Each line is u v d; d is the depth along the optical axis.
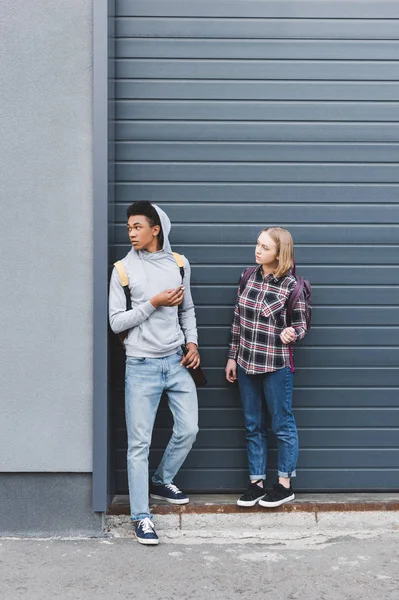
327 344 4.88
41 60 4.36
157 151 4.80
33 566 4.14
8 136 4.38
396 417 4.89
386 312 4.88
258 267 4.64
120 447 4.88
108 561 4.21
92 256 4.43
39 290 4.44
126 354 4.50
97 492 4.47
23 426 4.47
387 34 4.79
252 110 4.80
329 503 4.68
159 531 4.59
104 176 4.39
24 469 4.48
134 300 4.41
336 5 4.77
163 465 4.66
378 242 4.86
